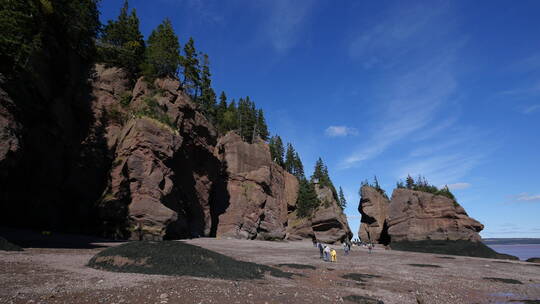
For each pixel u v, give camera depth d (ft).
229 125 330.13
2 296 36.24
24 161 128.77
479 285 81.87
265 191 282.36
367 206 347.97
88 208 154.10
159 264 63.82
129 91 192.85
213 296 44.04
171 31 237.04
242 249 143.23
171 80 206.49
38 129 136.87
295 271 83.10
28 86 128.36
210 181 231.30
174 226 162.81
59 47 158.81
